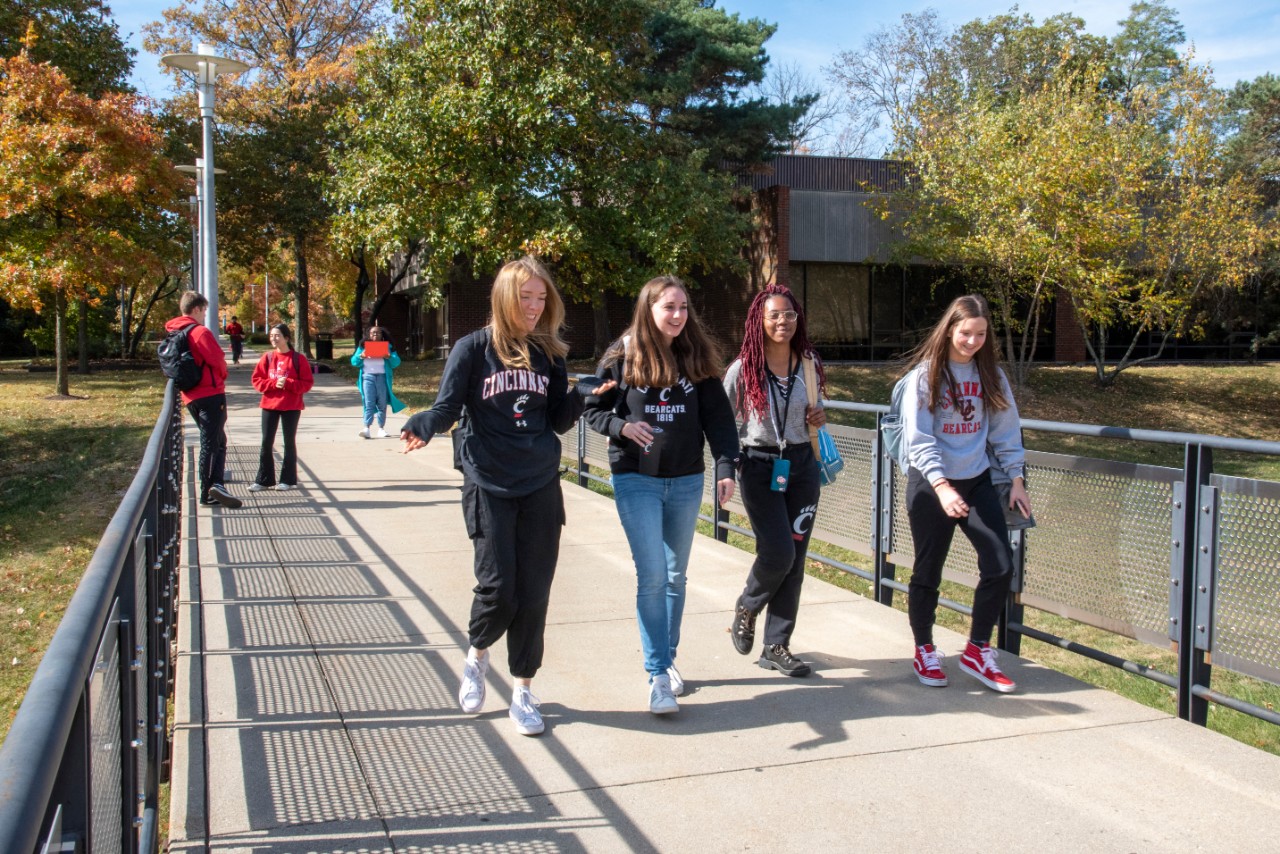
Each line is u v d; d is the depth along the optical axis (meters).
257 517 8.29
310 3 36.03
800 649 5.00
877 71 39.72
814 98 26.17
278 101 33.66
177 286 42.16
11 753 1.27
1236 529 4.00
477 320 31.27
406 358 36.25
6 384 24.42
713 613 5.66
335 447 13.01
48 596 7.57
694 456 4.15
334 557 6.86
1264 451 3.79
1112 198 20.91
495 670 4.60
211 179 15.83
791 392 4.39
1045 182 20.92
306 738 3.83
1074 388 25.23
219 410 8.64
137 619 2.88
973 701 4.26
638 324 4.06
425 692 4.34
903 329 28.66
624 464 4.14
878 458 6.22
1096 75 22.17
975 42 37.22
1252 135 36.94
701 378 4.12
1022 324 26.98
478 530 3.70
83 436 15.02
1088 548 4.74
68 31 25.16
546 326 3.83
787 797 3.38
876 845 3.07
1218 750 3.76
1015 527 4.36
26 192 18.06
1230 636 4.02
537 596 3.75
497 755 3.70
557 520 3.79
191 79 35.38
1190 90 22.27
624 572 6.57
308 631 5.18
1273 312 31.39
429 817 3.22
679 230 19.25
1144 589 4.43
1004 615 5.21
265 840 3.07
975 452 4.26
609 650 4.94
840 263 28.02
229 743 3.78
